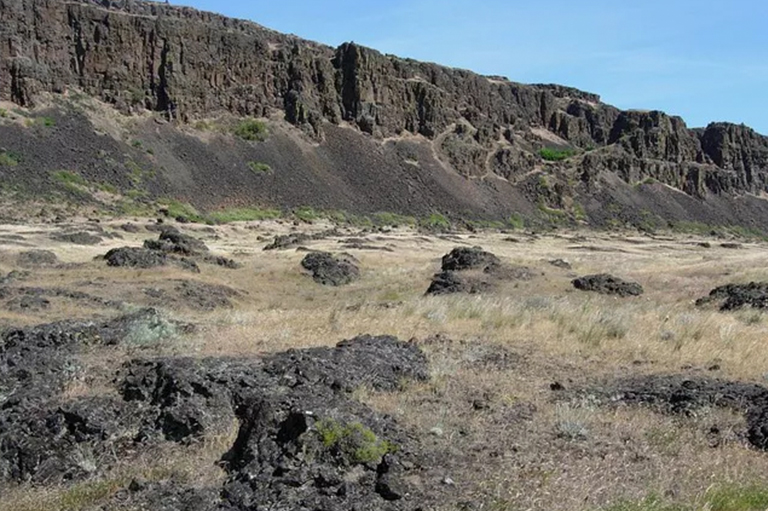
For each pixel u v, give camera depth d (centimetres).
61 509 762
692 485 734
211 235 7188
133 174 10181
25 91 10625
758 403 1006
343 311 1941
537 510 659
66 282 2789
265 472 729
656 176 17875
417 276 3759
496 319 1697
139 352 1222
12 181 8519
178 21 12800
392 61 16125
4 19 10981
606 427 923
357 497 684
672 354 1356
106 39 11956
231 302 2903
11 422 934
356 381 1039
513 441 848
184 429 905
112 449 898
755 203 18788
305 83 14338
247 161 12062
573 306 2034
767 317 2023
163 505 712
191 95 12638
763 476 771
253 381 992
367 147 14212
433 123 15800
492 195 14625
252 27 16850
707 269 3838
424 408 962
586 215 15200
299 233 7862
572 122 19438
